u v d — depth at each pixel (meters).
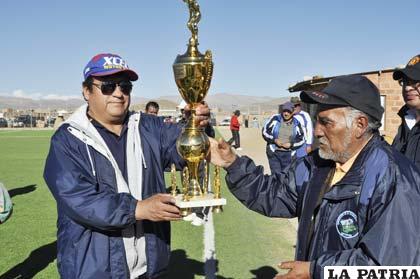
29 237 6.65
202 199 2.43
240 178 2.65
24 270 5.25
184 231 6.92
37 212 8.41
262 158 17.48
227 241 6.34
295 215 2.62
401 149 3.83
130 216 2.38
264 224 7.36
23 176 13.39
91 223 2.41
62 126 2.62
